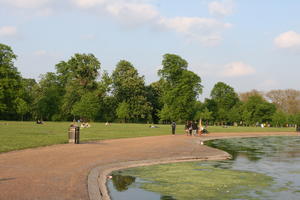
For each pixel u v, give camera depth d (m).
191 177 13.60
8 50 82.06
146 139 33.38
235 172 15.04
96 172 13.44
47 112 109.81
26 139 26.73
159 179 13.12
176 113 87.00
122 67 111.06
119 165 16.05
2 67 78.75
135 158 18.55
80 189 10.10
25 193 9.24
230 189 11.43
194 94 91.25
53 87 111.88
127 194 10.60
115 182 12.45
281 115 126.31
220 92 134.75
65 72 116.94
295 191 11.18
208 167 16.52
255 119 128.75
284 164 18.09
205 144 32.69
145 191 11.05
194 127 45.22
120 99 111.00
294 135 55.78
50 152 19.17
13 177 11.45
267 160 19.94
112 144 26.47
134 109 107.19
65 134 34.50
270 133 58.59
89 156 18.22
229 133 54.47
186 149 24.83
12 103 81.38
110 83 107.62
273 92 140.38
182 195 10.52
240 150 26.81
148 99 120.44
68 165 14.70
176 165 17.08
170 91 88.44
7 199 8.53
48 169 13.39
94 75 103.75
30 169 13.22
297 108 135.62
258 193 10.86
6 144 22.12
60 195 9.23
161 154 21.05
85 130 49.12
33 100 109.00
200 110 127.38
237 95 142.62
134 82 107.44
